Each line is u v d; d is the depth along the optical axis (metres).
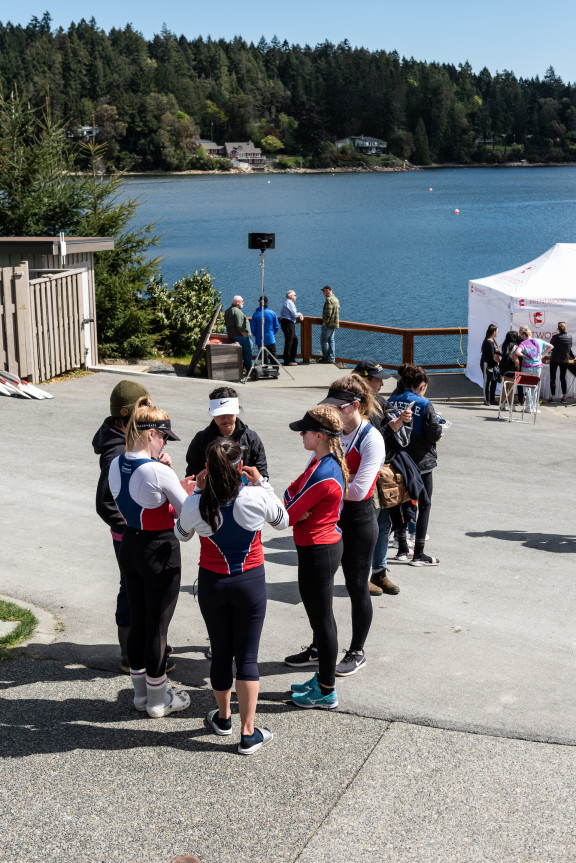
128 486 4.45
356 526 5.04
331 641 4.71
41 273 15.68
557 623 6.13
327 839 3.69
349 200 142.00
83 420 12.21
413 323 38.06
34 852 3.60
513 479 11.23
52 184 20.36
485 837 3.70
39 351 14.70
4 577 6.67
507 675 5.25
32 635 5.66
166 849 3.62
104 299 19.47
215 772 4.19
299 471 10.39
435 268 60.09
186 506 4.27
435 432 7.01
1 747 4.38
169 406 14.00
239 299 18.62
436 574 7.21
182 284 23.05
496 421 16.14
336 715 4.76
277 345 24.75
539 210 119.38
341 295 47.53
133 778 4.13
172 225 97.38
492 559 7.65
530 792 4.02
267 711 4.81
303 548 4.65
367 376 6.56
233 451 4.18
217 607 4.34
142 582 4.63
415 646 5.68
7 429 11.51
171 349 21.91
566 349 18.12
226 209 121.81
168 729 4.61
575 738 4.49
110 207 21.00
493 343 17.70
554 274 19.05
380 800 3.97
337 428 4.63
